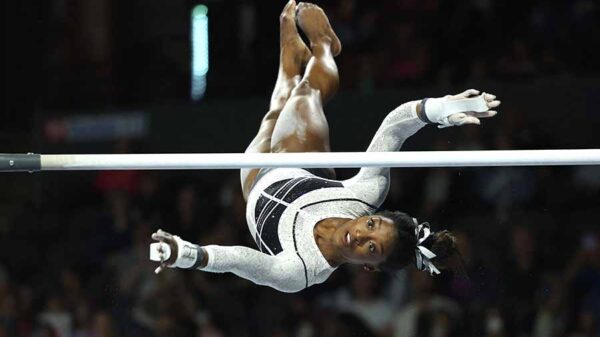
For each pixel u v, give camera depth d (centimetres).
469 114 1103
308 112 1216
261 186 1198
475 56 2086
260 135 1259
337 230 1127
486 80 2023
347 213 1153
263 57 2231
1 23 2341
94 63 2319
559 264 1856
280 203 1166
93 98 2311
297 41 1316
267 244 1157
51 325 1973
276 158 1060
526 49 2066
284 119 1214
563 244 1877
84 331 1948
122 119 2194
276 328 1873
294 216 1148
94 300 1977
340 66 2153
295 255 1127
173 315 1891
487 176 1944
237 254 1070
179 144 2152
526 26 2086
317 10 1309
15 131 2341
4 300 2045
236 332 1889
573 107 1978
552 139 1978
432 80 2092
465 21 2102
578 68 2048
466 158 1051
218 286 1928
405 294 1836
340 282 1897
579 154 1043
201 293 1919
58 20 2347
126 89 2309
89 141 2217
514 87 2003
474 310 1809
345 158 1055
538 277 1833
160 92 2283
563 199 1925
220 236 1959
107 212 2106
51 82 2339
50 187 2230
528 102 1995
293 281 1119
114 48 2325
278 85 1301
